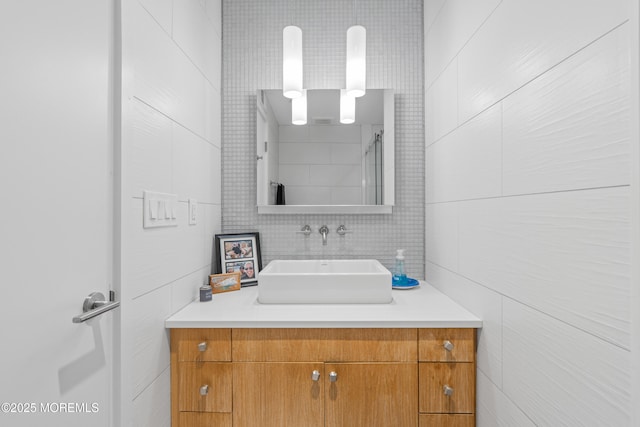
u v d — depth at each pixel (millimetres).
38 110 641
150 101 1043
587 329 657
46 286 659
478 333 1166
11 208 585
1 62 566
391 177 1804
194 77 1428
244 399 1172
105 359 838
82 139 758
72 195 728
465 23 1254
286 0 1836
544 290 793
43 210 653
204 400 1179
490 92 1060
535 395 832
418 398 1169
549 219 772
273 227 1832
